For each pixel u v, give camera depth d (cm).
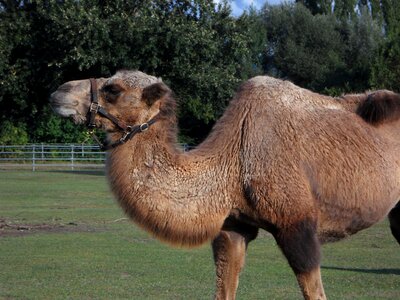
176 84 2858
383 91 695
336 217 656
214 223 637
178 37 2681
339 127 662
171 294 827
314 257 622
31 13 2755
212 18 2884
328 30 4525
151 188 629
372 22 4634
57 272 961
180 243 637
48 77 2780
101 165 3712
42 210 1803
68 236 1343
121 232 1407
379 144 673
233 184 639
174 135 656
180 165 638
